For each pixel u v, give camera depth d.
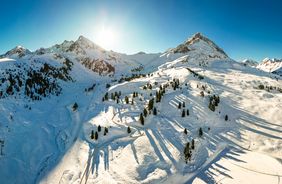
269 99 120.44
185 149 72.62
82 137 91.12
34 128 103.88
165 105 116.06
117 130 93.56
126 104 125.81
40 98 148.25
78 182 63.38
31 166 76.06
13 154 82.50
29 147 86.81
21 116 112.56
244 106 111.50
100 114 115.75
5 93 130.50
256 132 87.50
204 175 64.06
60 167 72.56
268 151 75.25
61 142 90.44
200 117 101.38
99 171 67.06
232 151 76.56
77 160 74.94
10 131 96.38
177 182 61.56
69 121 112.31
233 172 64.19
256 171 63.84
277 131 86.25
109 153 76.50
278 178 60.00
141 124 97.88
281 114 97.81
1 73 149.12
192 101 118.00
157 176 62.88
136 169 65.62
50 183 65.56
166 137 84.56
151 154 73.44
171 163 68.50
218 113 105.62
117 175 63.88
